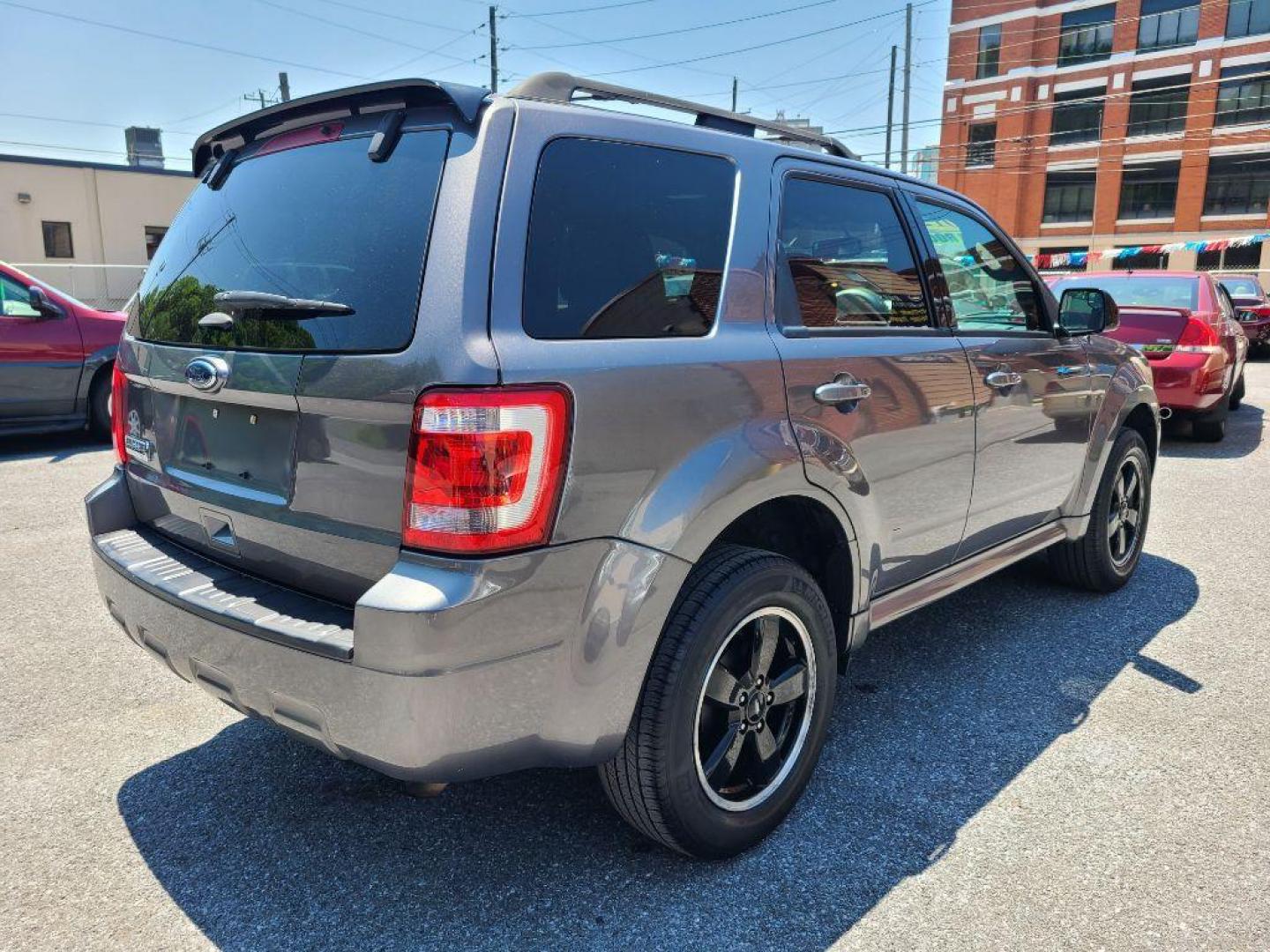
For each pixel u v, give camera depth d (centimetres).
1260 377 1465
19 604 411
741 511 218
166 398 244
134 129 3978
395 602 174
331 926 210
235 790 267
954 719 311
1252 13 3684
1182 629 390
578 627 191
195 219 252
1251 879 226
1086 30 4053
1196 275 866
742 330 231
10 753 286
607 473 192
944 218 321
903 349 278
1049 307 372
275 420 208
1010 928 209
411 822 251
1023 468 342
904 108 3869
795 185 260
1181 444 859
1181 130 3884
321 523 200
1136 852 237
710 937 207
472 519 176
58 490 626
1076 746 292
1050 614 409
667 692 206
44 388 768
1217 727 304
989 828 248
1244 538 534
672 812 214
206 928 210
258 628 194
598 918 213
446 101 200
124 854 237
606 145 214
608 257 205
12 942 204
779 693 241
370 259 195
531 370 182
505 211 189
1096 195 4112
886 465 267
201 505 232
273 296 198
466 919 213
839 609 267
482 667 179
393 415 182
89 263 2727
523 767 196
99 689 330
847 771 277
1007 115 4266
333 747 189
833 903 219
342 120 220
